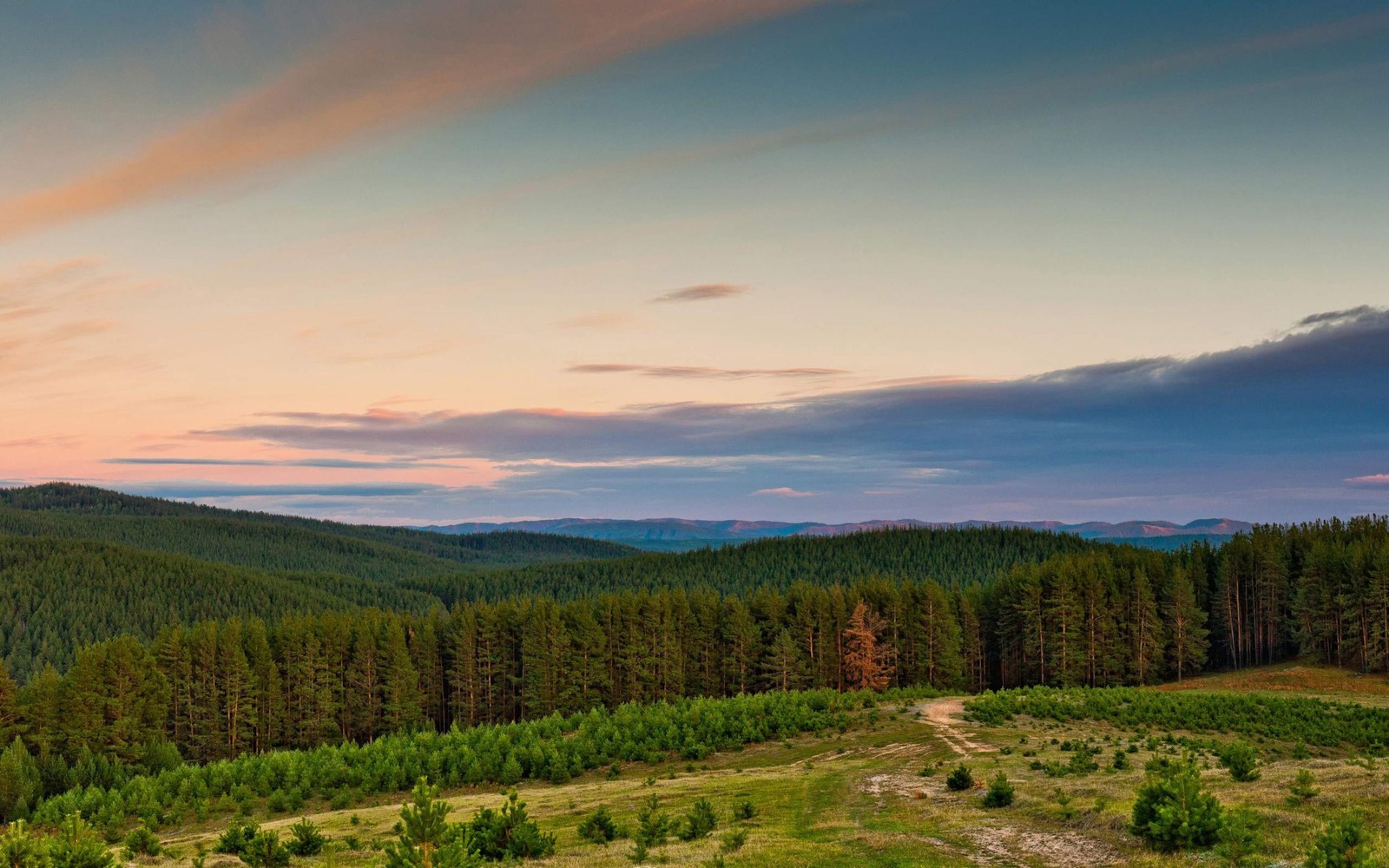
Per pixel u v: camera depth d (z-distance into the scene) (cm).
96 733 10956
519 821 3597
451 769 7588
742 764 7062
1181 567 13762
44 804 8112
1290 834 2670
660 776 6881
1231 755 3794
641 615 13962
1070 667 12719
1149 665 12412
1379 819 2709
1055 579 13188
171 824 6819
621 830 4338
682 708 9094
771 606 14162
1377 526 13688
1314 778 3481
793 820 4200
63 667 19150
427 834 2406
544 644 13225
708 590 17275
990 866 2873
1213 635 13700
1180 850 2677
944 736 7100
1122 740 6550
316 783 7675
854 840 3441
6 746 10569
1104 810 3309
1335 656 11950
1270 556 12688
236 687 12394
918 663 13300
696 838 3806
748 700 9038
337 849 4416
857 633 12825
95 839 3122
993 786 3947
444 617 15625
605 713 9462
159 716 11650
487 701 13838
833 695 9306
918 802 4262
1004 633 13950
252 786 7706
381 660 13612
